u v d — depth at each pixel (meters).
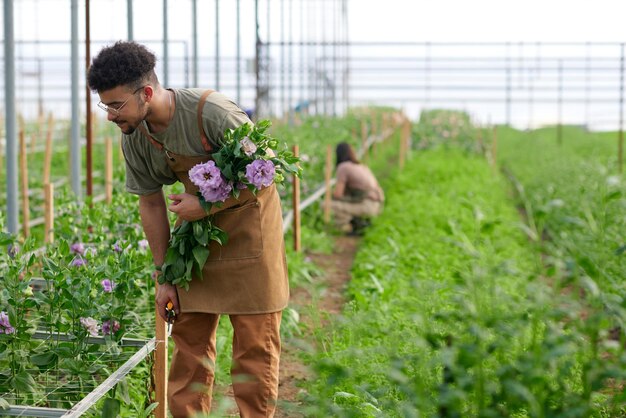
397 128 29.86
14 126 9.15
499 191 18.22
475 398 4.22
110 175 12.16
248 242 5.18
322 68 31.59
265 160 4.93
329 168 14.52
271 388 5.30
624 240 9.48
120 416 5.61
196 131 4.95
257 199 5.17
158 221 5.31
